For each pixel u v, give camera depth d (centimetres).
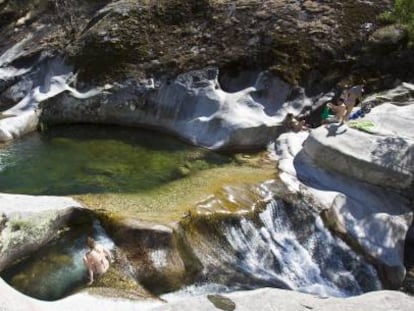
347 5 1870
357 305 791
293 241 1224
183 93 1722
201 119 1650
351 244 1209
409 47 1747
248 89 1689
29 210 1080
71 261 1064
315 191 1307
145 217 1127
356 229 1225
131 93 1777
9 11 2266
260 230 1202
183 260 1088
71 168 1452
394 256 1190
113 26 1948
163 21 1955
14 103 1908
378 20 1827
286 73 1692
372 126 1433
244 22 1859
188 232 1122
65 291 988
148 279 1045
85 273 1033
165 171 1423
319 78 1712
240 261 1151
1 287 815
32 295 975
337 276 1178
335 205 1261
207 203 1199
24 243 1051
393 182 1298
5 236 1023
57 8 2189
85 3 2214
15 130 1688
